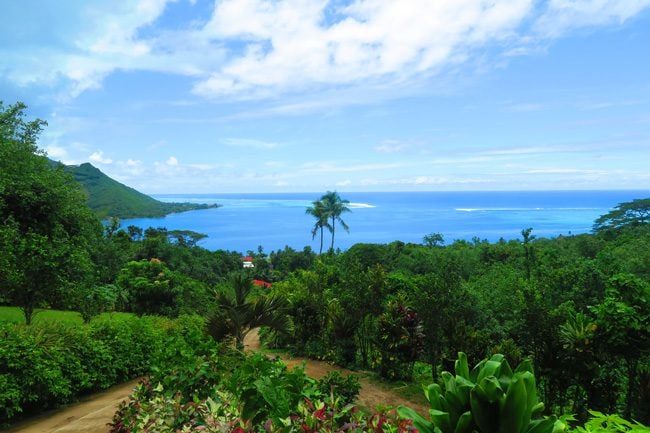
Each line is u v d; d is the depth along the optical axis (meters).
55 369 6.07
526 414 1.28
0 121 12.45
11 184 10.47
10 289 9.92
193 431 2.40
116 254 25.69
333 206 43.28
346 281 13.90
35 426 5.37
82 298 11.74
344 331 12.39
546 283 11.43
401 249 42.69
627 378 7.43
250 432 1.99
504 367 1.43
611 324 6.34
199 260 52.75
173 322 11.32
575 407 7.52
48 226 11.31
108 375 7.39
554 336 7.60
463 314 11.01
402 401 8.95
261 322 8.72
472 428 1.34
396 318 10.96
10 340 5.82
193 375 3.32
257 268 57.53
